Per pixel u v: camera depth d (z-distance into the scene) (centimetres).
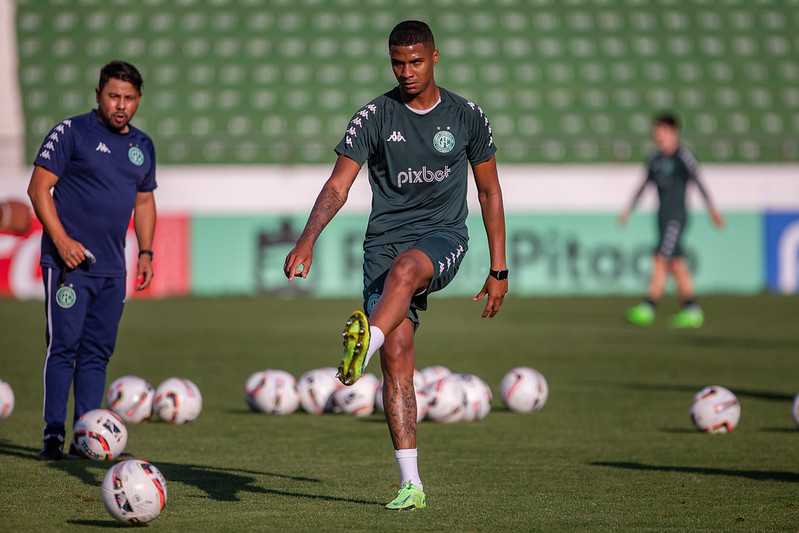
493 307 1747
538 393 2864
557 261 8006
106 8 10412
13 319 5962
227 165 9481
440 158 1678
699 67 10544
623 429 2566
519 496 1731
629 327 5806
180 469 1978
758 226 8162
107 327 2200
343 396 2794
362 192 7825
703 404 2495
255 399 2822
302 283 7775
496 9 10850
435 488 1806
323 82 10106
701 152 9850
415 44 1605
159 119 9712
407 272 1559
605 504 1662
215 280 7719
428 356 4356
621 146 9081
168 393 2614
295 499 1688
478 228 8019
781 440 2395
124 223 2183
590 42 10644
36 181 2072
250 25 10450
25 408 2884
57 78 9931
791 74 10606
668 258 5903
